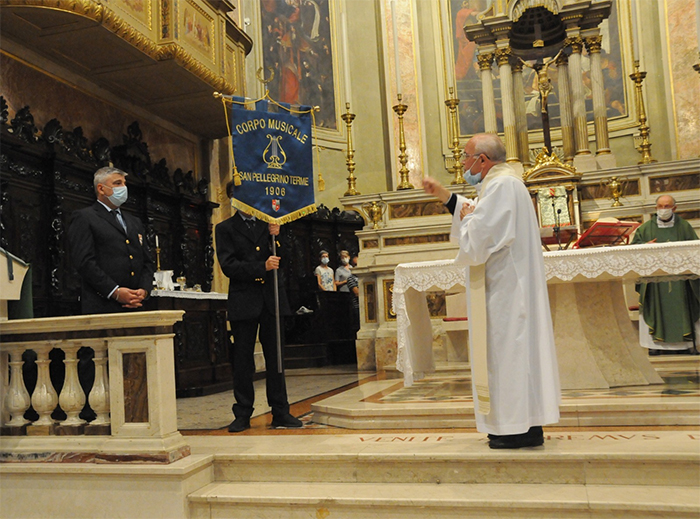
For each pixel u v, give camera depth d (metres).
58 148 6.58
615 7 12.30
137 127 8.05
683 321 6.75
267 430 4.35
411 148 12.81
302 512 3.22
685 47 11.52
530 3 8.87
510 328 3.32
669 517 2.79
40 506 3.55
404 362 4.53
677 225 6.63
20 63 6.46
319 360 9.64
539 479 3.20
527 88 12.57
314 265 11.38
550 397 3.29
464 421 4.02
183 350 7.02
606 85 12.34
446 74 13.09
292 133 4.57
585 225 7.77
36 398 3.73
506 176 3.45
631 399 3.99
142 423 3.50
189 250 8.87
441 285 4.54
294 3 12.36
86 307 4.05
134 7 6.68
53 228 6.45
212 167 9.69
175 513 3.32
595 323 4.80
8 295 3.94
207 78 7.63
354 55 13.18
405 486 3.30
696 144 11.41
